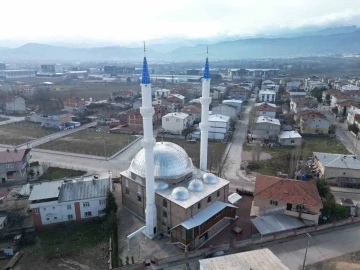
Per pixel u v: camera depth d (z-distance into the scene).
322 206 51.47
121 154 91.00
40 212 52.84
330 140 101.88
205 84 56.88
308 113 115.12
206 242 49.44
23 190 64.88
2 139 106.88
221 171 75.81
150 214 49.69
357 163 70.12
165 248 47.66
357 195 64.25
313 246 47.31
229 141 103.19
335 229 51.72
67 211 54.50
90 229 52.56
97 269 42.88
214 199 52.62
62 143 101.94
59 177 74.06
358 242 48.34
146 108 45.03
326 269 42.28
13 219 55.06
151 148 46.97
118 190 67.75
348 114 122.56
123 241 49.44
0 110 157.50
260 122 103.94
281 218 51.66
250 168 78.12
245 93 181.50
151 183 48.53
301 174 71.06
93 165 82.06
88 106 162.50
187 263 43.66
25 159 75.56
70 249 47.31
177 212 47.91
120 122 127.25
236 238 50.34
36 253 46.44
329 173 68.94
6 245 48.47
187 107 135.25
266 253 37.31
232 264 35.06
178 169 53.84
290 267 42.75
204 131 59.06
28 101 175.38
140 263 42.75
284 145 97.12
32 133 115.19
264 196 54.16
